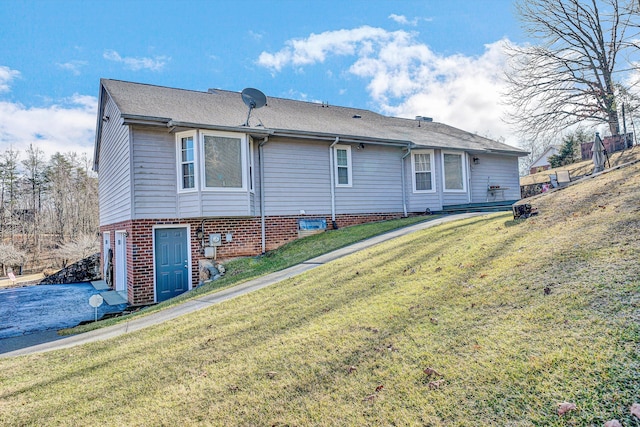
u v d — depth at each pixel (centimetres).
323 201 1291
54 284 1608
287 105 1591
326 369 351
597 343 288
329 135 1249
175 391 352
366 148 1395
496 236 657
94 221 3747
